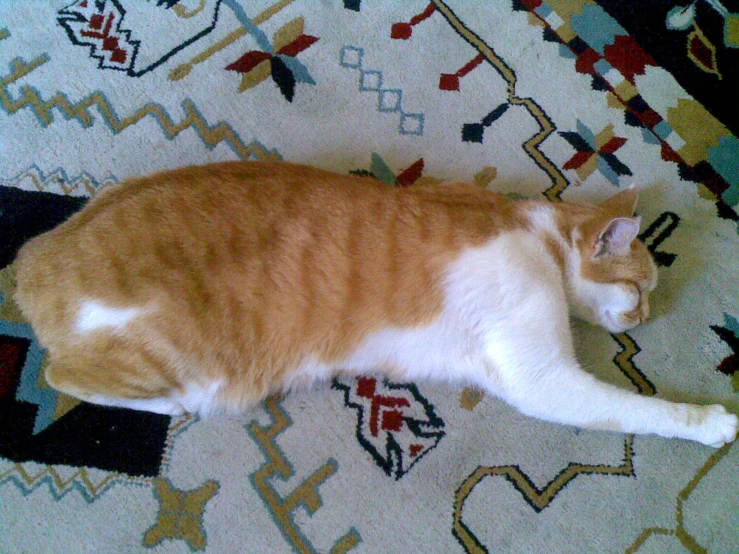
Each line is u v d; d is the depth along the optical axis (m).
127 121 1.51
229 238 1.08
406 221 1.13
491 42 1.62
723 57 1.62
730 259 1.44
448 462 1.27
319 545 1.21
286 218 1.10
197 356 1.13
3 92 1.53
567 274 1.24
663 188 1.51
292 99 1.55
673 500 1.24
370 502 1.24
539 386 1.20
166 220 1.07
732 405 1.32
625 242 1.17
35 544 1.19
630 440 1.28
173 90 1.54
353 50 1.61
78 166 1.48
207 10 1.62
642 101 1.58
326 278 1.11
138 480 1.25
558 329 1.19
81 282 1.05
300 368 1.24
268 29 1.61
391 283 1.12
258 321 1.13
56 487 1.23
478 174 1.52
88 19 1.60
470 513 1.23
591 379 1.22
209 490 1.24
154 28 1.59
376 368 1.28
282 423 1.30
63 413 1.28
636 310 1.29
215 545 1.21
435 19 1.64
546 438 1.29
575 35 1.63
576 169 1.52
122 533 1.21
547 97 1.58
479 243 1.14
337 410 1.31
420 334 1.19
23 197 1.44
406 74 1.59
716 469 1.26
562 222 1.23
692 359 1.36
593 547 1.21
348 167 1.52
